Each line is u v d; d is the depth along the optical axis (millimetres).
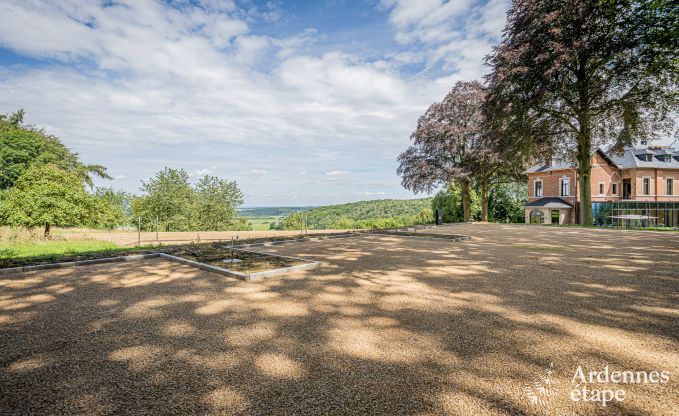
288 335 3627
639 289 5410
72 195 14492
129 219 31344
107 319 4180
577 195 31391
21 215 13391
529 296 5055
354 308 4539
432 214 41938
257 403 2391
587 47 17672
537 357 3064
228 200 39469
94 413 2295
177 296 5191
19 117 42406
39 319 4191
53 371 2885
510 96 21203
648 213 28172
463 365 2926
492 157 26109
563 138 24016
